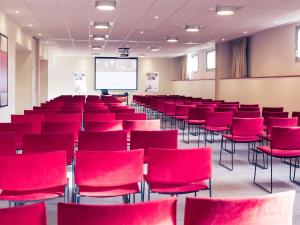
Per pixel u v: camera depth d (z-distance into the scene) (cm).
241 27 1387
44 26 1377
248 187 565
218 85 1908
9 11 1089
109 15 1151
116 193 362
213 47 2123
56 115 684
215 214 208
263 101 1420
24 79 1630
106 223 197
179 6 1009
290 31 1343
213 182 591
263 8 1031
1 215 182
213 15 1138
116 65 2806
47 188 369
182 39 1752
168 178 363
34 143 430
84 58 2831
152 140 464
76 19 1223
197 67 2434
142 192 397
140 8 1039
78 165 352
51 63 2497
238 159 775
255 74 1627
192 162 363
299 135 522
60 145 433
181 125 1359
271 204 212
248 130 652
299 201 492
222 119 779
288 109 1241
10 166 334
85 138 454
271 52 1482
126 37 1689
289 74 1356
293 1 941
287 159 772
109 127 595
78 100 1405
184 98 1756
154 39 1753
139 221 202
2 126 543
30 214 187
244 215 209
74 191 391
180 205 471
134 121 595
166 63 2942
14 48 1271
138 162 361
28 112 794
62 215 197
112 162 354
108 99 1535
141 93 2900
